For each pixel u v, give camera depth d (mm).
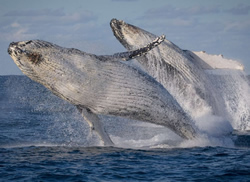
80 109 62062
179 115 63875
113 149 61812
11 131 88875
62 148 63125
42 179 46031
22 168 50438
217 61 78375
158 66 77312
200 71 78438
